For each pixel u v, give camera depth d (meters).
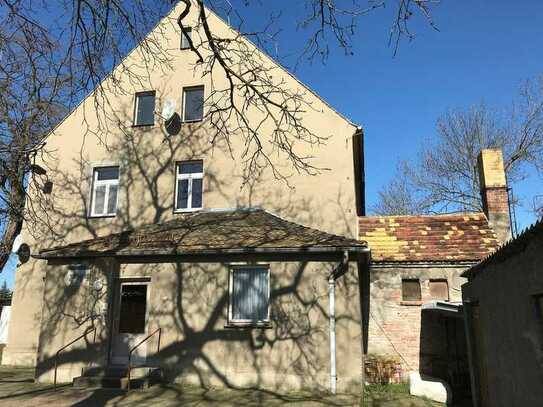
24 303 16.72
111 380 12.05
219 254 13.26
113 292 13.77
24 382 13.17
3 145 10.69
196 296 13.20
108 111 17.67
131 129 17.36
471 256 14.69
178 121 17.02
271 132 16.23
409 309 14.66
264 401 10.84
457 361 14.09
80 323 13.59
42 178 17.48
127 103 17.61
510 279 7.47
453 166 32.50
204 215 15.77
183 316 13.12
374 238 16.14
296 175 15.69
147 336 13.15
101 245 14.32
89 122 17.89
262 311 12.98
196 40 17.62
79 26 7.46
